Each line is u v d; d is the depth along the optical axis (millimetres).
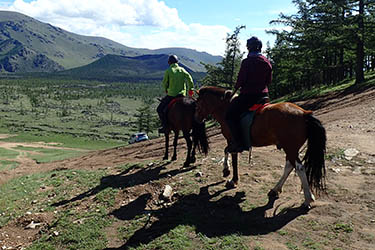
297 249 4375
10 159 31891
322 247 4359
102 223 6125
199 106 7324
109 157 18375
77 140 95250
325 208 5340
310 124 5031
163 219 5809
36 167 20859
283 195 6051
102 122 151375
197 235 5039
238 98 5906
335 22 23703
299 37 25734
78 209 7051
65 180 9875
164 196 6570
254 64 5633
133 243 5230
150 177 8062
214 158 9094
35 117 161500
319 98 26125
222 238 4832
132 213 6371
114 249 5191
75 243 5609
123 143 91750
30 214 7188
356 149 8047
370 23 23500
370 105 15289
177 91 8680
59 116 170250
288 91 52031
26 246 5855
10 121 143000
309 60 30125
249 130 5734
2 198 9352
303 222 5016
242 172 7578
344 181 6387
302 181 5234
